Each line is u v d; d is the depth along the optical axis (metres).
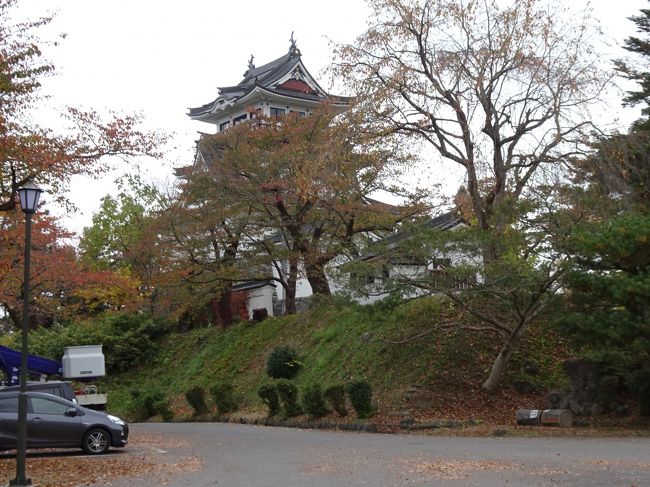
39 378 30.67
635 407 22.50
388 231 33.16
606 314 19.83
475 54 24.08
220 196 34.53
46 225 25.42
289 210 35.66
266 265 37.84
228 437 22.06
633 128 26.52
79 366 30.31
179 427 27.56
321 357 30.77
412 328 28.00
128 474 14.60
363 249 23.86
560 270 21.02
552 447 17.14
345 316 32.78
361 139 25.20
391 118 25.11
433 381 24.78
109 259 47.38
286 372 31.58
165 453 18.44
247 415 28.72
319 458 15.88
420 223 24.55
